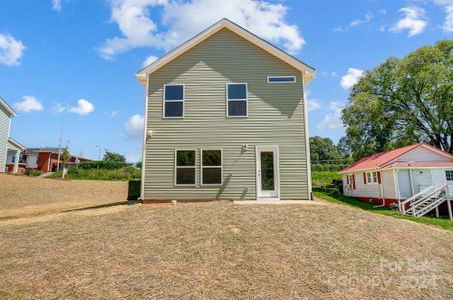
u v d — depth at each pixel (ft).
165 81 40.34
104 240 20.51
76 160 186.19
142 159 38.42
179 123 39.27
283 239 20.81
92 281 14.73
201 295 13.62
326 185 107.65
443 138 92.02
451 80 84.12
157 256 17.74
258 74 40.45
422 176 60.70
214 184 37.81
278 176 37.91
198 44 41.22
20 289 13.96
